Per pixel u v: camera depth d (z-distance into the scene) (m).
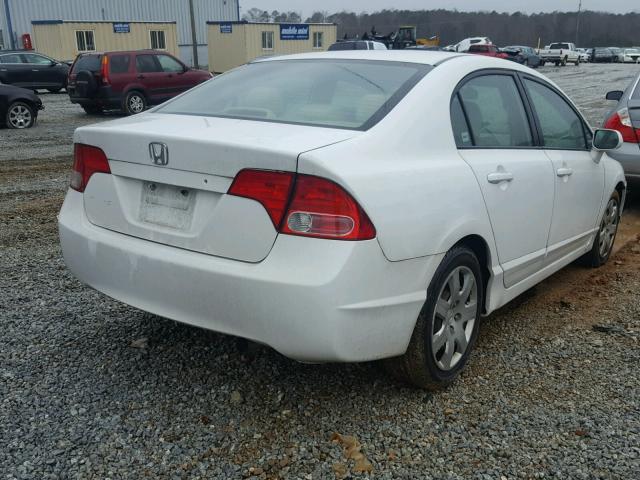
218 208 2.77
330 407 3.14
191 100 3.71
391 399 3.22
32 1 45.38
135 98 17.81
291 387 3.31
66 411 3.04
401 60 3.59
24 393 3.18
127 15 48.25
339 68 3.60
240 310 2.72
